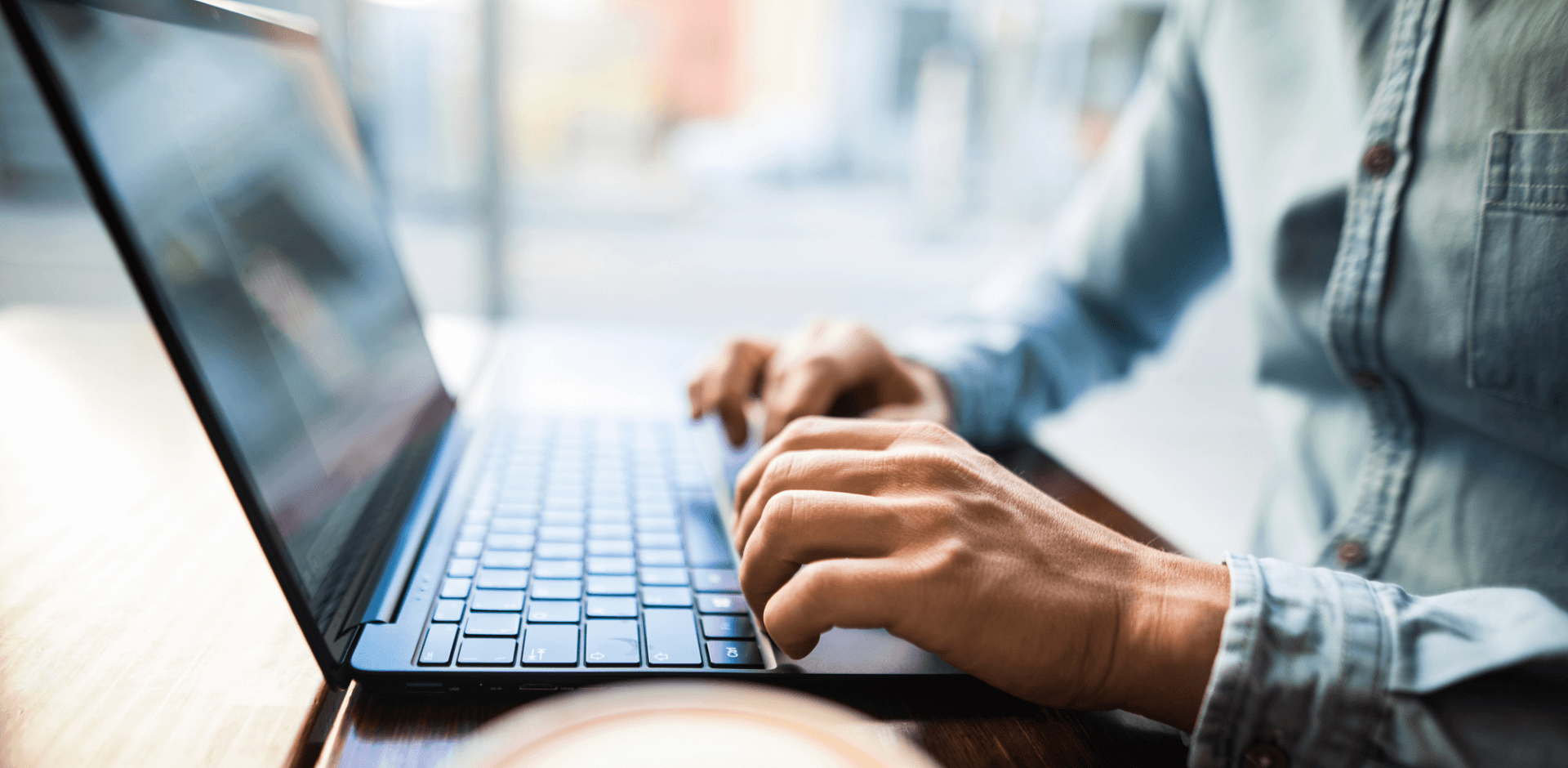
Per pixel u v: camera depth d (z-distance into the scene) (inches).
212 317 11.2
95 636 11.9
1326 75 20.9
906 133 213.0
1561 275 15.8
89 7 10.3
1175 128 27.2
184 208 11.4
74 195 69.5
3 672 10.9
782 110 309.1
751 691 9.3
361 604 12.2
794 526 11.7
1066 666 10.8
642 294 117.5
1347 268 19.3
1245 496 81.7
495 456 20.5
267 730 10.1
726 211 202.8
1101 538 12.2
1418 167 18.2
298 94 17.9
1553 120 16.0
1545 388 16.4
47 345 28.7
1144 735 11.2
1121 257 28.2
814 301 121.9
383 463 16.1
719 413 21.7
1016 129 137.2
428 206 83.4
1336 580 11.6
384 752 9.7
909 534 11.5
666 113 360.8
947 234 150.6
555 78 213.5
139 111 10.9
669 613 12.9
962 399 23.4
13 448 19.6
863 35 215.9
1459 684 10.4
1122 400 104.9
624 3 350.3
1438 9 18.0
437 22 70.8
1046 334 27.0
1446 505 18.5
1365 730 10.4
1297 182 21.2
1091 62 127.7
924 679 11.6
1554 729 10.0
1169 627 10.9
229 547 15.0
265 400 12.0
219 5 15.0
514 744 8.0
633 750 8.0
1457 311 17.6
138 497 17.1
